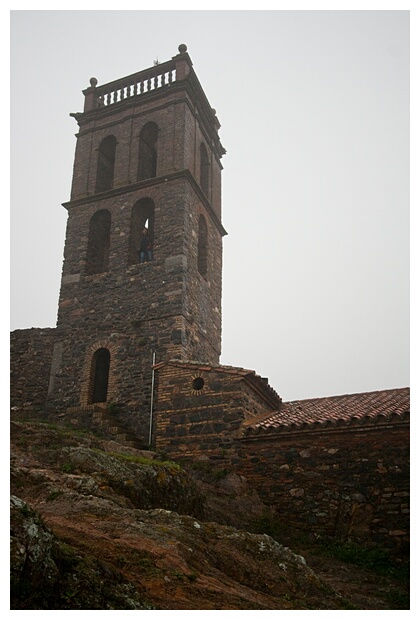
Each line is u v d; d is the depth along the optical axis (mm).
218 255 25938
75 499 7984
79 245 23844
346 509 13445
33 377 21984
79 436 12031
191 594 5965
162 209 22750
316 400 18438
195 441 15844
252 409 16547
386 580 11094
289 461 14570
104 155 26281
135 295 21703
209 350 22797
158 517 8086
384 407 15164
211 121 28047
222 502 13711
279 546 8523
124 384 20312
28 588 4496
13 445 10500
